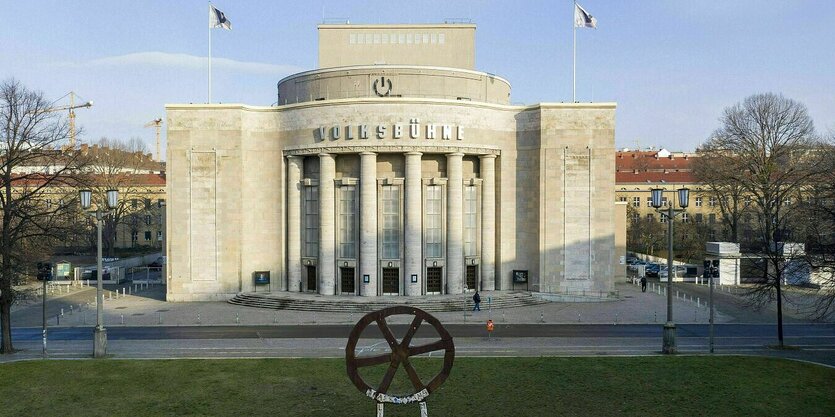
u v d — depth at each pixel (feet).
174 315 205.67
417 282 226.99
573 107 234.79
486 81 250.57
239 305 226.99
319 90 243.40
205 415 102.63
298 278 238.89
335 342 161.48
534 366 132.05
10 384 119.44
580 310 214.90
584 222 234.99
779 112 308.81
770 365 132.98
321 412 103.96
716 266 156.04
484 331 177.47
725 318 199.11
